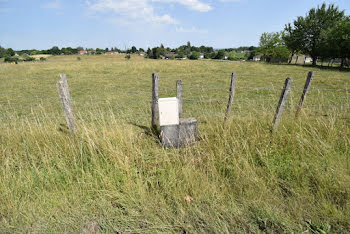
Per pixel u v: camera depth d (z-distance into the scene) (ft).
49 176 8.71
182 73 53.88
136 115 19.16
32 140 11.14
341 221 6.74
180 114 12.75
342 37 79.05
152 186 8.25
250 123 12.79
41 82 40.57
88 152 10.26
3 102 25.80
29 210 7.29
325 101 23.00
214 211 7.14
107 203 7.61
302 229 6.57
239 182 8.41
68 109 12.01
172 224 6.88
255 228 6.63
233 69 65.16
